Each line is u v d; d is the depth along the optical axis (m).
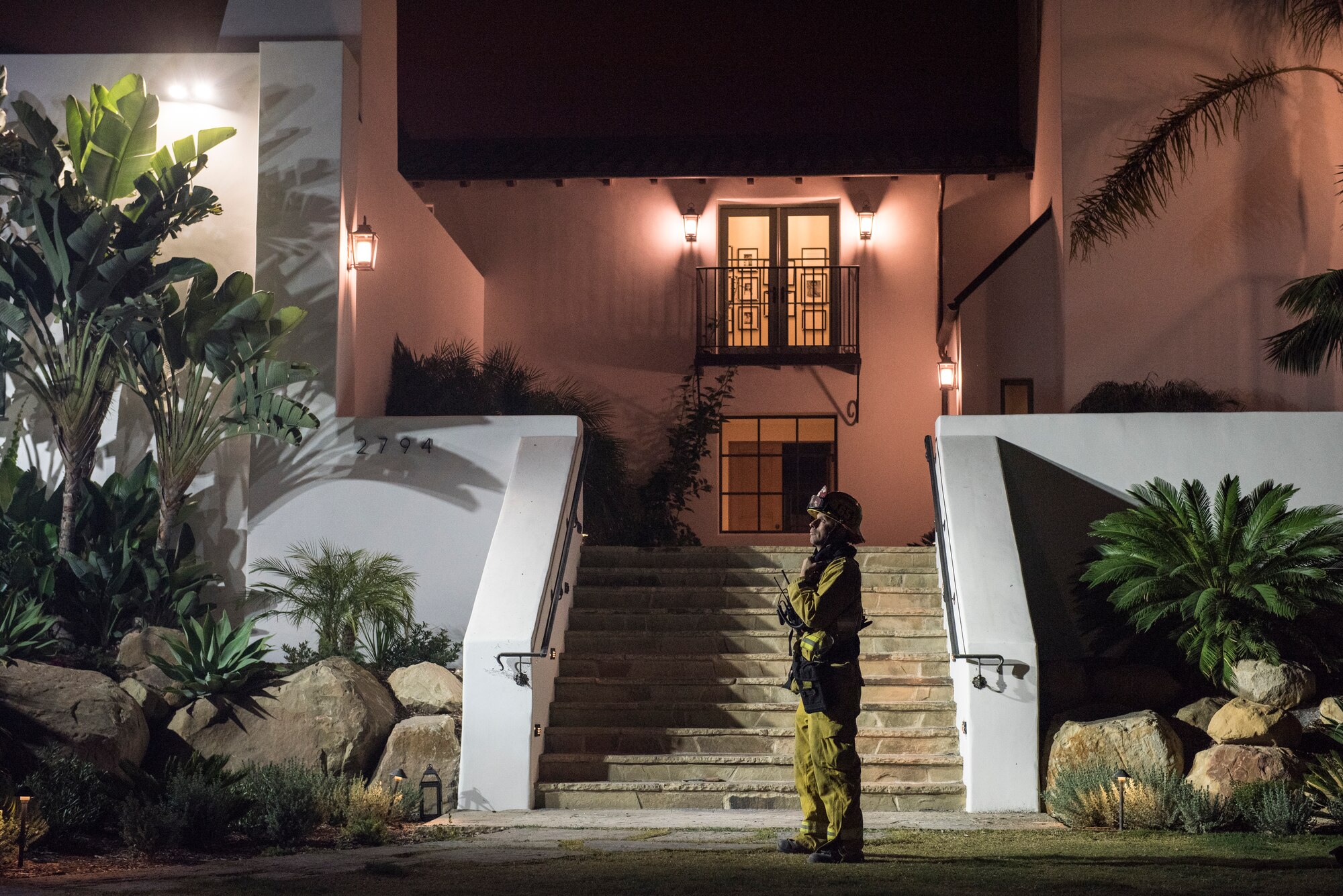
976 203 16.39
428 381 13.29
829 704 5.53
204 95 12.15
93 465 10.71
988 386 14.40
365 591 10.20
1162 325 13.45
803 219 16.97
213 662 8.84
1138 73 13.66
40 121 10.34
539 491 10.34
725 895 4.40
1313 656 9.59
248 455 11.61
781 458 16.72
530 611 8.85
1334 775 7.17
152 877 5.40
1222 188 13.47
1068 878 4.81
